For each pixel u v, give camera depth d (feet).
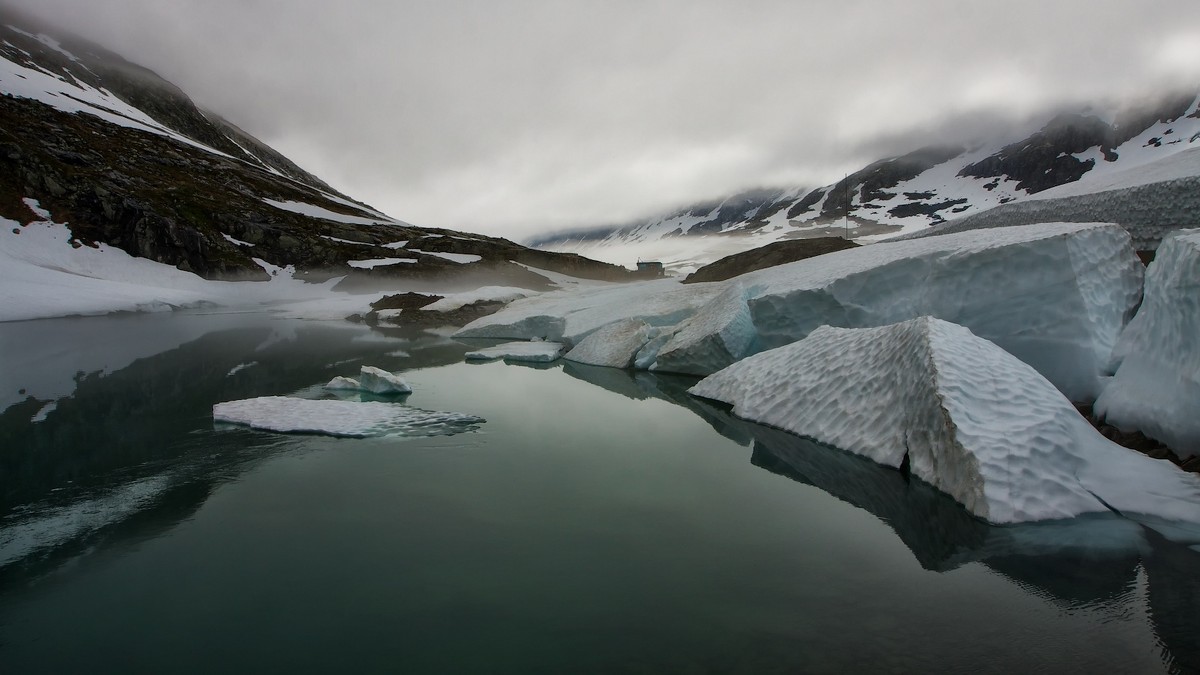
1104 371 21.45
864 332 23.70
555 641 9.85
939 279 26.37
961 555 12.89
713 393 29.17
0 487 17.80
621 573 12.32
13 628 10.44
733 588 11.65
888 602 11.03
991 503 14.40
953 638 9.81
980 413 16.52
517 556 13.17
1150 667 8.96
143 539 14.16
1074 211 32.22
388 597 11.39
